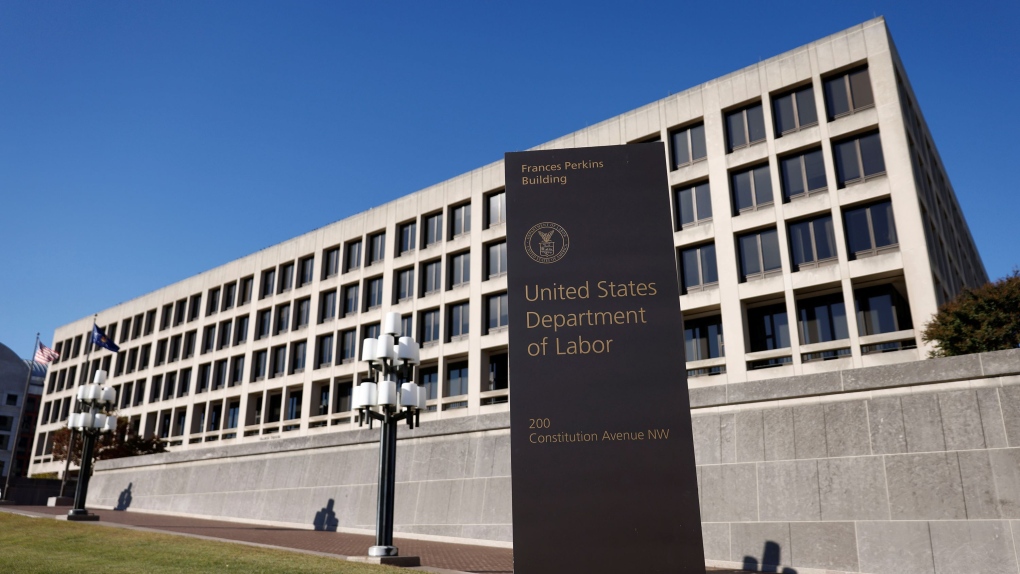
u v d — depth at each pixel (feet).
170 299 209.67
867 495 55.11
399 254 160.04
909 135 106.32
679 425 43.83
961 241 144.56
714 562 60.03
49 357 159.94
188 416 189.98
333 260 173.58
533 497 42.83
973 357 54.19
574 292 46.52
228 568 49.16
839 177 106.32
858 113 105.81
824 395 59.98
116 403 214.48
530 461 43.50
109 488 131.64
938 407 54.49
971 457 52.06
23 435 354.54
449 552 66.39
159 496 119.34
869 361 96.68
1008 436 51.21
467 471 79.46
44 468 226.17
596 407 44.29
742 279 110.93
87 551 58.29
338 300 166.40
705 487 62.85
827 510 56.34
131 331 219.41
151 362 207.82
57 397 236.63
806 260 106.42
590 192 48.44
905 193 99.30
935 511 52.06
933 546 51.31
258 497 102.32
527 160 49.21
